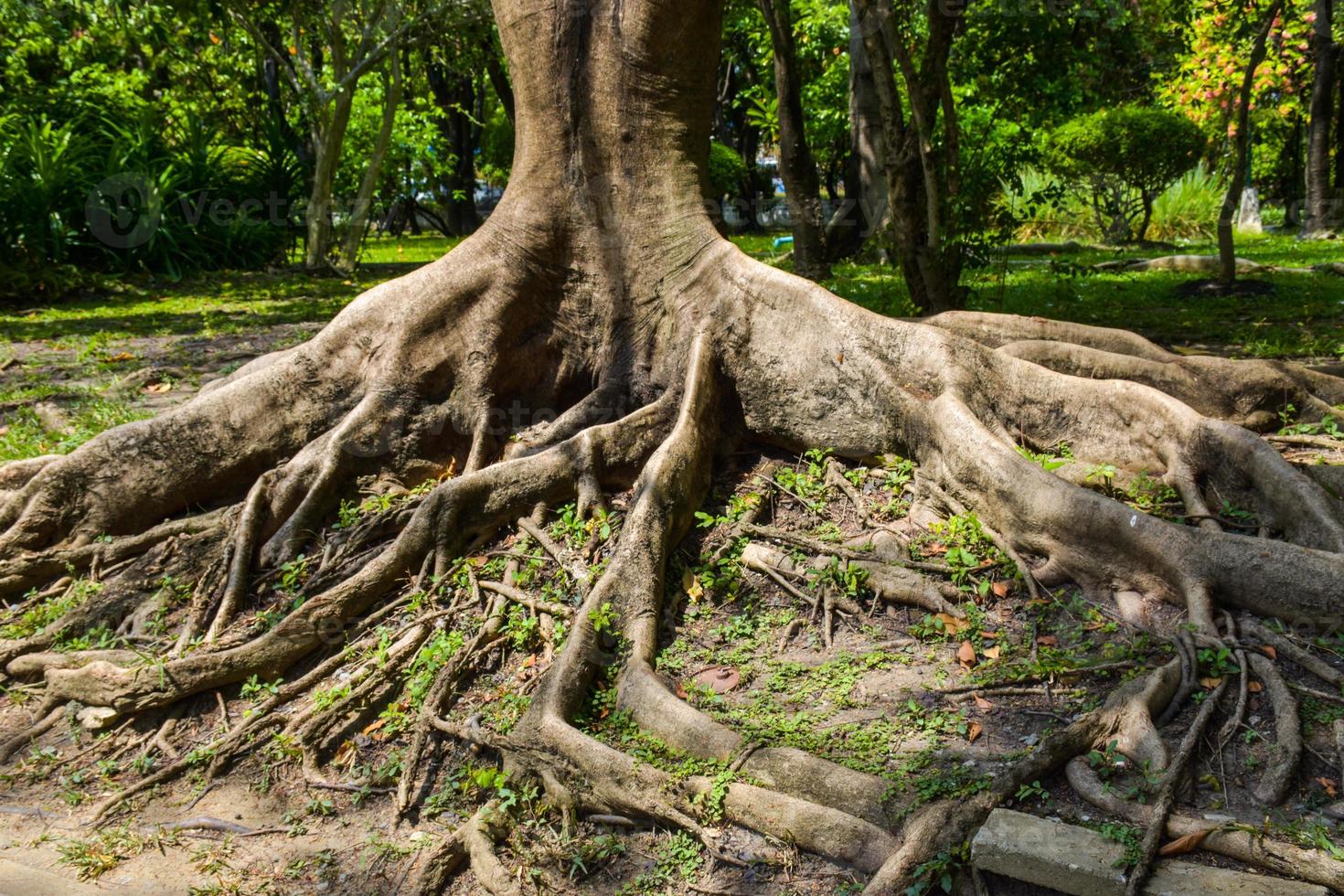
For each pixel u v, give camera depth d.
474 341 6.72
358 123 27.28
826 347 6.39
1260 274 15.26
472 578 5.61
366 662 5.27
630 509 5.70
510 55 7.01
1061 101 10.91
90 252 18.38
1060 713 4.33
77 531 6.26
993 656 4.76
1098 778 3.89
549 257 6.90
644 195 6.91
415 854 4.25
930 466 5.91
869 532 5.74
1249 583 4.63
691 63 6.95
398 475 6.47
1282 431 6.80
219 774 4.86
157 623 5.74
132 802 4.73
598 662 4.92
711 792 4.12
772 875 3.88
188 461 6.42
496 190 42.84
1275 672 4.27
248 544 5.98
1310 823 3.64
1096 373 6.97
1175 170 21.88
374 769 4.76
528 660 5.15
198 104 22.94
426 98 30.64
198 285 18.34
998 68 10.90
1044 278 15.63
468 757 4.70
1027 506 5.24
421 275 6.84
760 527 5.83
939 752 4.20
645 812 4.18
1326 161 24.08
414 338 6.66
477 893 4.05
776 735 4.38
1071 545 5.08
